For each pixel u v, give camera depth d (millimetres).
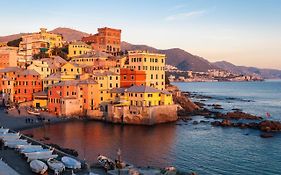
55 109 172875
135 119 157250
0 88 187625
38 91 192000
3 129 110312
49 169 73062
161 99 168500
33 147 87188
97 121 164875
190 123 169250
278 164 98688
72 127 147375
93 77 180125
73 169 73500
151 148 113875
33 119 152750
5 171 63281
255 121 183375
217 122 167625
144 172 76562
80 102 172125
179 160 100375
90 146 112750
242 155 108375
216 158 104062
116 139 125750
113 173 73000
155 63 196875
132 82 186500
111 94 178500
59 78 190875
